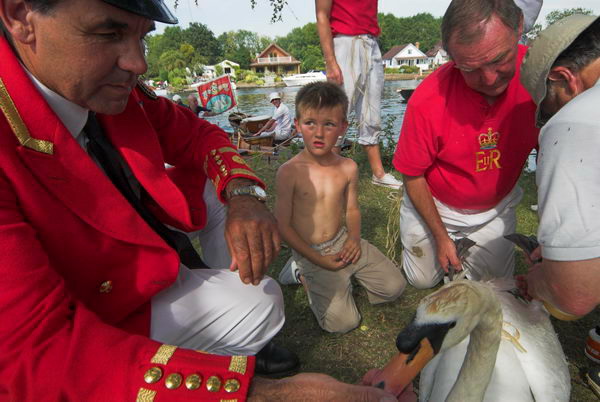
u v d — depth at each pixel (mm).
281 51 100875
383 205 4742
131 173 1712
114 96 1286
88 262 1479
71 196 1379
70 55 1137
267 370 2420
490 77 2170
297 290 3309
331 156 2854
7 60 1258
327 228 2811
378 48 5211
